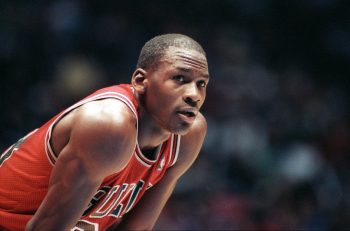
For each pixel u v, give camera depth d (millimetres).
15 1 24766
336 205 20359
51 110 21141
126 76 23812
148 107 7359
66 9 24844
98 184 7113
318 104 24734
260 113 23500
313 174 20516
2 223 7891
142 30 25469
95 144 6875
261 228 18984
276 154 21672
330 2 29078
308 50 28094
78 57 23500
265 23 28188
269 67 26688
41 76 22703
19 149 7828
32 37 23844
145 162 7660
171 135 7930
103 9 25625
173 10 26781
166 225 18578
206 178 20266
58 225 7074
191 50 7219
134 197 8016
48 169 7414
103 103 7090
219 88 23828
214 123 22219
